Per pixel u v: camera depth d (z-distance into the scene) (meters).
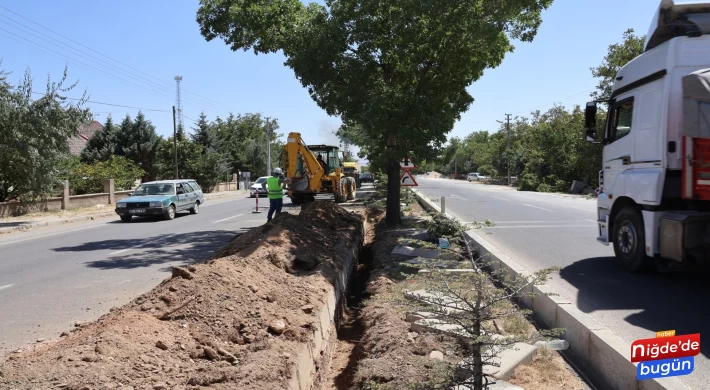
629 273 8.60
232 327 4.82
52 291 8.51
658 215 7.81
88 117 22.50
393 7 12.49
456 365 3.84
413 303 4.05
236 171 61.75
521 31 13.89
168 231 16.98
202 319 4.85
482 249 9.77
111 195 30.02
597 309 6.50
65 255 12.38
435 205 19.17
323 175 25.22
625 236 8.73
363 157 19.66
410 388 3.87
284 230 9.20
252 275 6.18
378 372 4.45
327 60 12.87
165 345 4.14
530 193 37.25
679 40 7.77
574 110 45.03
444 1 12.04
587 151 36.88
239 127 79.00
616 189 8.94
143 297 5.44
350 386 5.05
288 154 22.03
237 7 14.59
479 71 14.09
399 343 5.08
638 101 8.59
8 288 8.80
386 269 8.91
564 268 9.08
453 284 4.07
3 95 19.89
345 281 8.34
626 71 9.12
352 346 6.27
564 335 5.40
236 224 18.73
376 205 21.86
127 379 3.47
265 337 4.73
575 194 36.50
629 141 8.82
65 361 3.54
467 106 14.86
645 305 6.67
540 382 4.43
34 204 24.23
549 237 12.87
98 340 3.92
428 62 13.57
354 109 13.24
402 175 14.95
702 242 7.16
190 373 3.78
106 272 10.06
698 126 6.89
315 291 6.40
